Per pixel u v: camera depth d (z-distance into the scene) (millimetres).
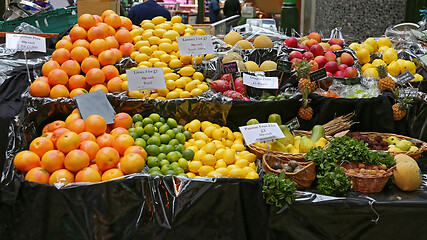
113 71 2965
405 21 6891
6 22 4363
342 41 4363
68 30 3746
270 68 3607
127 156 2285
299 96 3051
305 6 8117
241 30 5484
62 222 2150
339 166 2320
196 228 2217
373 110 3066
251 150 2717
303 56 3807
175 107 2895
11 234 2193
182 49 3166
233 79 3348
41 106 2740
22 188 2148
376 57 4094
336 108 3066
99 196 2148
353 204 2184
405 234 2232
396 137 2971
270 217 2205
